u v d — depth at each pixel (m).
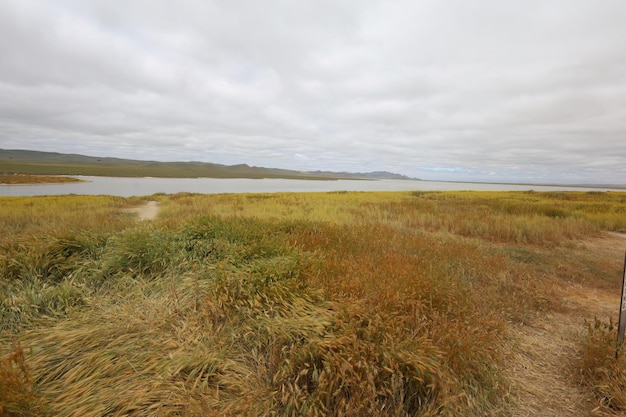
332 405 2.02
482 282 4.84
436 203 18.08
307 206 15.95
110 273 4.01
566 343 3.16
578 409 2.25
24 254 4.04
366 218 11.25
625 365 2.42
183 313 3.05
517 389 2.42
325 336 2.46
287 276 3.56
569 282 5.24
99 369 2.15
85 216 10.71
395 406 2.04
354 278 3.51
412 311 2.87
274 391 2.08
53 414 1.84
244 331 2.76
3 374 1.81
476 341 2.54
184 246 4.68
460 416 2.04
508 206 15.12
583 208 16.75
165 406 1.94
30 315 2.94
